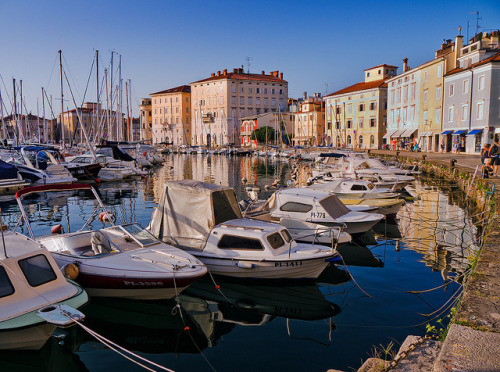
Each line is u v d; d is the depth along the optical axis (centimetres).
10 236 963
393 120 7288
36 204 2572
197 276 1015
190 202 1269
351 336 871
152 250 1134
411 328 900
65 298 869
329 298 1086
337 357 787
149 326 948
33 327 786
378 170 3272
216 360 788
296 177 4344
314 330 905
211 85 11975
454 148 5303
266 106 12194
